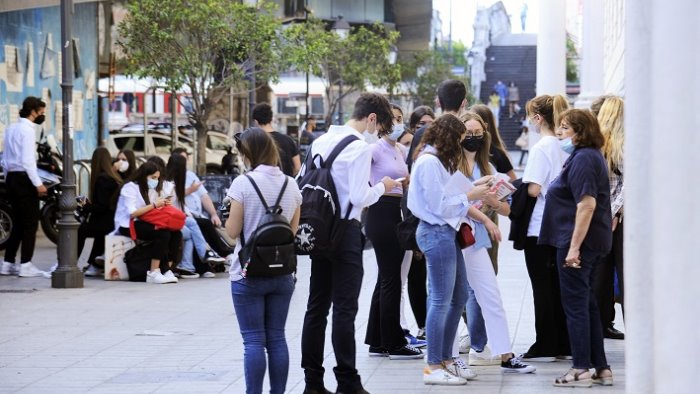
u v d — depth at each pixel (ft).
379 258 35.14
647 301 15.84
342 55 126.21
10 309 46.70
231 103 116.47
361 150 28.43
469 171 31.86
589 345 30.81
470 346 35.99
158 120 141.49
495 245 36.76
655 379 15.37
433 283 30.91
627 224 16.03
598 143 30.37
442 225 30.60
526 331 40.96
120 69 102.73
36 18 87.40
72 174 53.62
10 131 56.80
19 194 56.80
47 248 73.82
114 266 56.29
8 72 82.43
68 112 53.31
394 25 171.01
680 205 14.97
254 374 26.22
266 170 26.66
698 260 14.90
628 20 15.90
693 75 14.92
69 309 46.78
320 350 29.35
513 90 240.53
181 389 31.27
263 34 77.00
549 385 31.22
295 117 167.43
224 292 52.19
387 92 139.03
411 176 30.81
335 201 28.35
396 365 34.68
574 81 293.84
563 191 30.71
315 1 151.94
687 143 14.94
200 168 77.30
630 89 15.85
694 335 14.89
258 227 25.89
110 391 31.12
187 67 75.41
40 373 33.81
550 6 90.48
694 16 14.89
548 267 34.47
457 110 35.50
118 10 101.04
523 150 193.26
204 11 74.08
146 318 44.45
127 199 56.03
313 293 29.37
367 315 45.01
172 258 56.70
